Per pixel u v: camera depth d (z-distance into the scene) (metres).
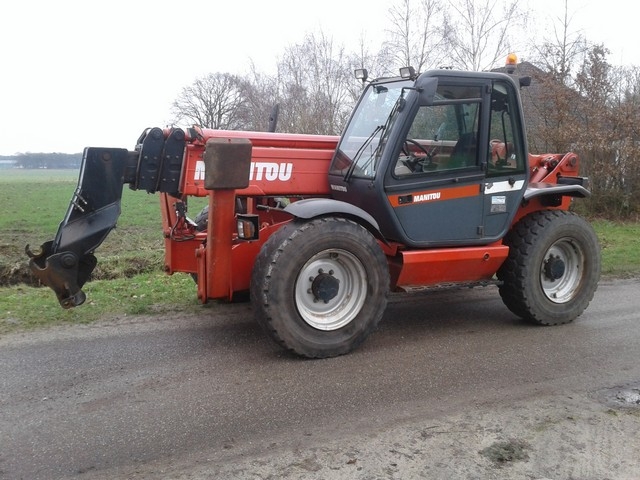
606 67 13.31
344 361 4.64
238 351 4.82
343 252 4.66
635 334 5.43
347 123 5.48
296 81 17.23
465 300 6.60
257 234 4.63
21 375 4.29
